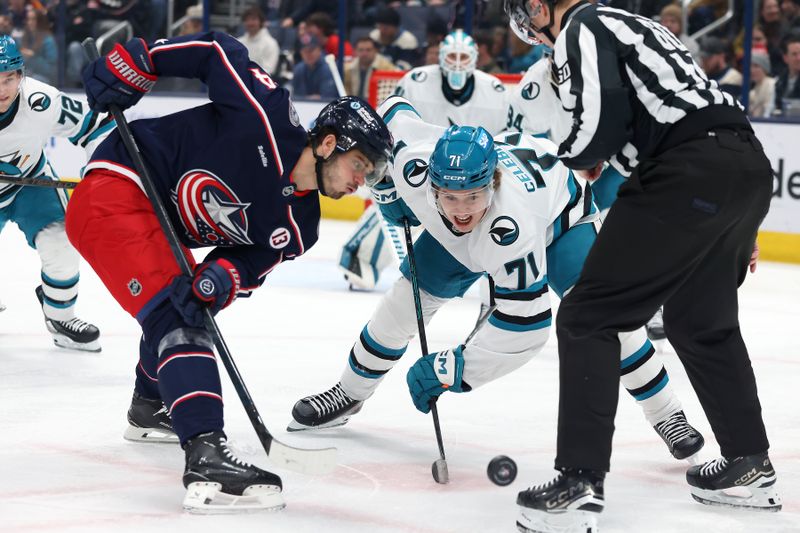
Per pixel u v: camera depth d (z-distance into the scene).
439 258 7.24
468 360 6.68
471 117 14.02
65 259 9.94
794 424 8.27
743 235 5.86
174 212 6.31
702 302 5.96
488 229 6.27
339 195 6.19
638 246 5.57
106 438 7.28
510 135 7.12
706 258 5.87
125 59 6.38
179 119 6.24
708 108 5.61
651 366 7.04
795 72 18.55
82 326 10.12
